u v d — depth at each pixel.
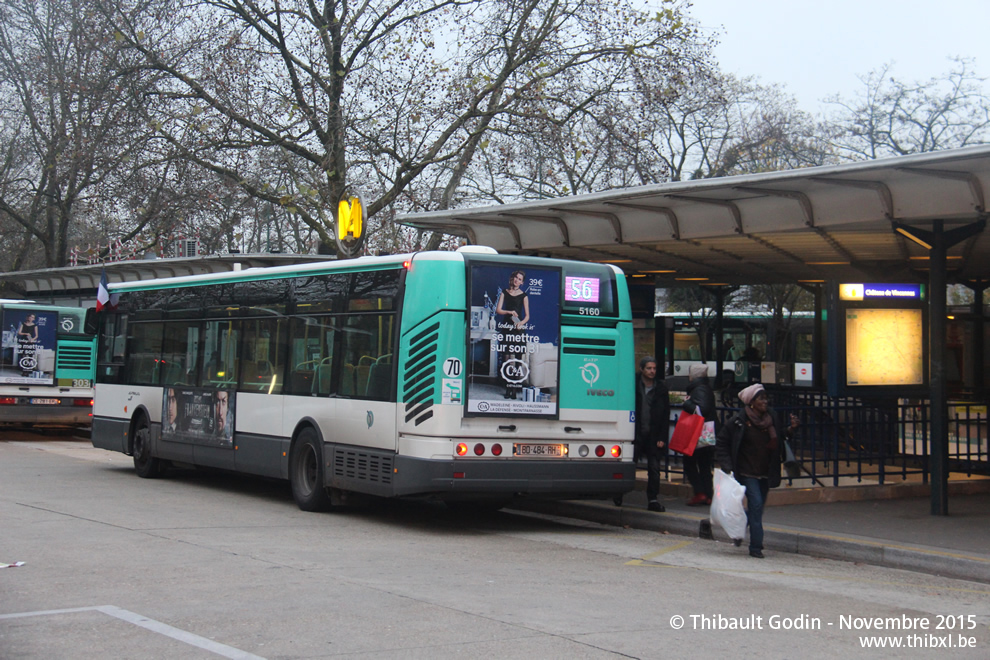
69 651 5.70
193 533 10.35
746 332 36.94
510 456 11.12
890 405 14.19
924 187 11.21
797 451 14.93
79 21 27.47
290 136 26.25
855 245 15.00
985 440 16.00
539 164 27.36
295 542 10.05
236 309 14.45
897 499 13.48
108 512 11.82
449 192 27.34
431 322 10.98
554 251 16.61
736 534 10.31
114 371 17.44
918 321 15.98
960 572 9.24
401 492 10.98
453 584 8.03
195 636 6.07
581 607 7.29
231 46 25.39
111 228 31.83
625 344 11.91
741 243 15.05
